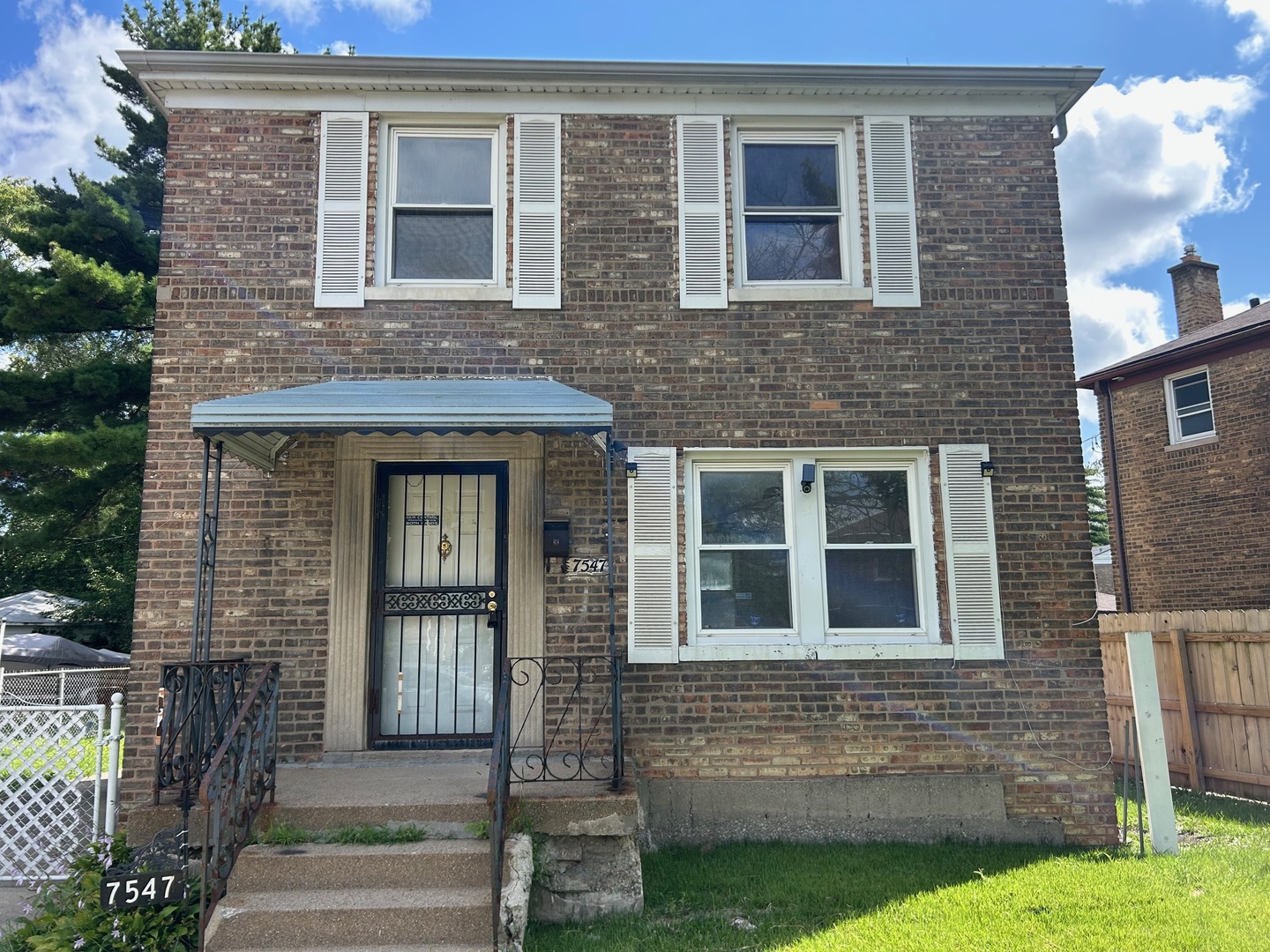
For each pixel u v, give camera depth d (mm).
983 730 7176
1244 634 8688
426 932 4859
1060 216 7863
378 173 7758
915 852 6715
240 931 4836
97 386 15648
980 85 7871
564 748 7055
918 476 7570
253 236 7516
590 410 5988
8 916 5652
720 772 7051
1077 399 7617
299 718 6969
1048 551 7410
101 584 20016
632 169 7797
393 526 7598
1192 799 8727
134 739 6797
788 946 4992
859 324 7633
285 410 5867
